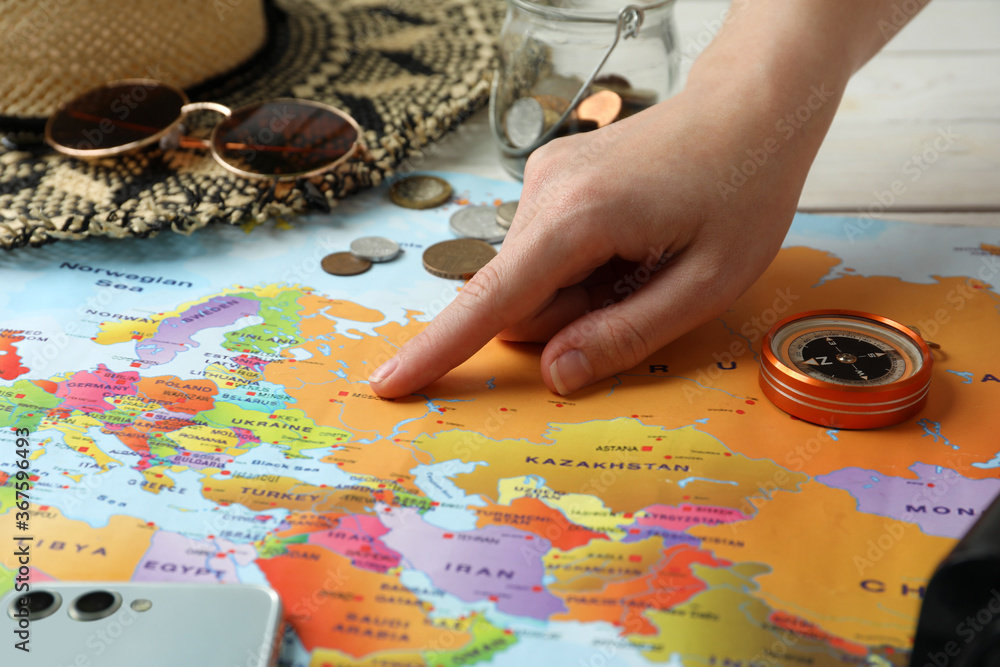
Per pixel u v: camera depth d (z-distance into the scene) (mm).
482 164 1022
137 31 938
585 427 647
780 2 738
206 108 967
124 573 524
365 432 644
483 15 1268
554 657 477
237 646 462
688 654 478
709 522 563
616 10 876
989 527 406
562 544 549
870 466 604
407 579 525
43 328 741
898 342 682
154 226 832
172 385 686
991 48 1220
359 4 1303
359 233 892
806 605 505
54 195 867
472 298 656
